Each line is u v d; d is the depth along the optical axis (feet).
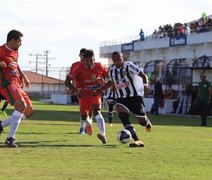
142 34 181.27
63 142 36.73
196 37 149.18
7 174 22.44
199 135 48.03
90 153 30.45
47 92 247.70
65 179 21.67
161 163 27.30
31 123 58.23
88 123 40.96
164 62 147.02
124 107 35.96
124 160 27.99
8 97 33.24
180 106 104.94
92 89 38.09
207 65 123.75
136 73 35.58
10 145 32.40
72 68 40.11
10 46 33.01
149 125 37.32
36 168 24.30
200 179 22.70
